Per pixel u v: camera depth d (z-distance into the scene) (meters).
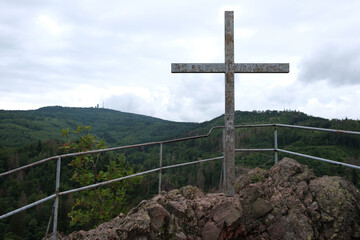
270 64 4.28
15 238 40.56
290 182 4.16
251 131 81.38
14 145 138.50
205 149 94.06
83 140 7.28
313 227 3.46
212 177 39.09
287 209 3.71
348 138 76.56
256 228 3.66
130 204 7.92
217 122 152.75
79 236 3.98
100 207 7.02
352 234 3.33
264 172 4.64
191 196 4.31
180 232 3.49
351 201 3.51
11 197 51.09
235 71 4.26
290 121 114.94
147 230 3.36
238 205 3.72
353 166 3.37
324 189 3.75
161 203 3.83
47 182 54.69
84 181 7.00
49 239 4.13
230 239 3.58
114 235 3.29
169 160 81.88
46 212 45.94
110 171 7.38
